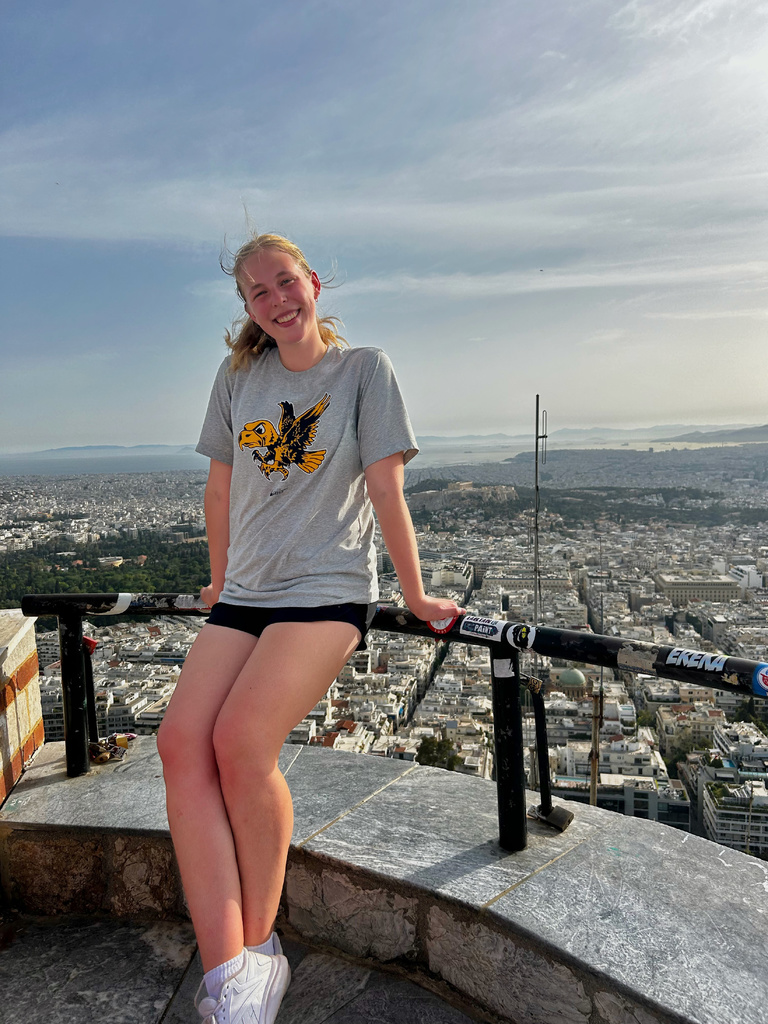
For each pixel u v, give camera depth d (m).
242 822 1.27
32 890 1.85
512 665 1.56
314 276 1.71
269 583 1.51
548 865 1.55
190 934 1.74
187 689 1.40
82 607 1.99
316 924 1.67
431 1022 1.41
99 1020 1.47
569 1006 1.28
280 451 1.56
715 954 1.26
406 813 1.82
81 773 2.08
